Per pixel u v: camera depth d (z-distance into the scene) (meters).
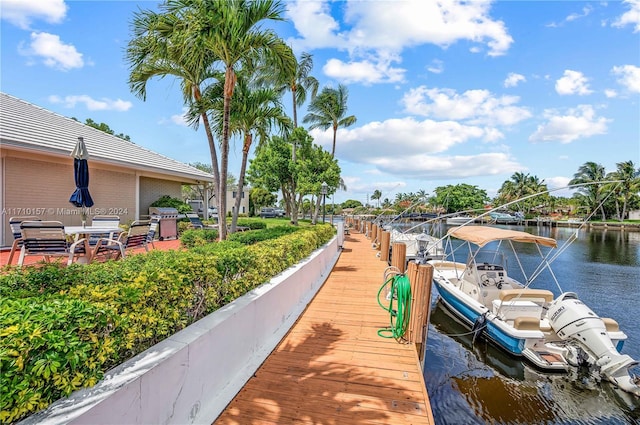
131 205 11.84
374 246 13.25
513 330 5.40
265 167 20.44
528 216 46.69
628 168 39.41
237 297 3.39
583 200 42.12
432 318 7.76
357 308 5.08
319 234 8.56
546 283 11.59
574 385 4.88
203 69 6.77
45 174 8.95
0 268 2.73
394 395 2.73
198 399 2.26
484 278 6.91
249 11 5.39
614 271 13.54
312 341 3.82
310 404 2.58
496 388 4.86
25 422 1.26
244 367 3.03
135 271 2.63
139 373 1.70
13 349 1.26
